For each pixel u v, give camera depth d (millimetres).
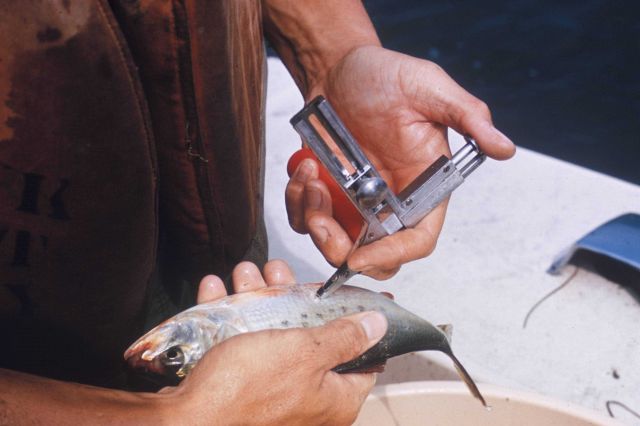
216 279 1492
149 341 1389
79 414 1031
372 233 1457
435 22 6094
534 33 5957
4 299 1277
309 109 1258
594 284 2264
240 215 1480
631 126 5176
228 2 1245
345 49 1840
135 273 1346
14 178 1163
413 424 1657
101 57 1120
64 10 1078
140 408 1080
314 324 1489
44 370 1407
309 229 1607
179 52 1229
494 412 1635
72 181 1189
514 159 2754
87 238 1253
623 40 5871
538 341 2102
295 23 1885
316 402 1233
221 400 1132
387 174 1820
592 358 2051
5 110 1111
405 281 2297
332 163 1294
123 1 1176
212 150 1346
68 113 1134
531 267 2336
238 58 1357
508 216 2527
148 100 1291
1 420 985
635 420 1889
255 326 1445
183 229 1469
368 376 1377
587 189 2629
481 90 5488
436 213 1569
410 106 1721
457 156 1559
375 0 6383
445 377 1971
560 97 5418
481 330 2133
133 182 1236
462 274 2316
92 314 1354
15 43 1076
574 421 1581
